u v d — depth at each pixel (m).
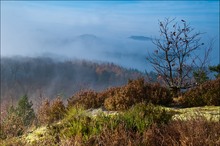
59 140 5.56
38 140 5.63
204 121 5.19
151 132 4.91
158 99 9.79
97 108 9.93
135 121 5.60
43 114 10.06
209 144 4.25
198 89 10.26
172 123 5.51
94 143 4.85
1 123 8.33
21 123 8.30
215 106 9.26
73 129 5.59
